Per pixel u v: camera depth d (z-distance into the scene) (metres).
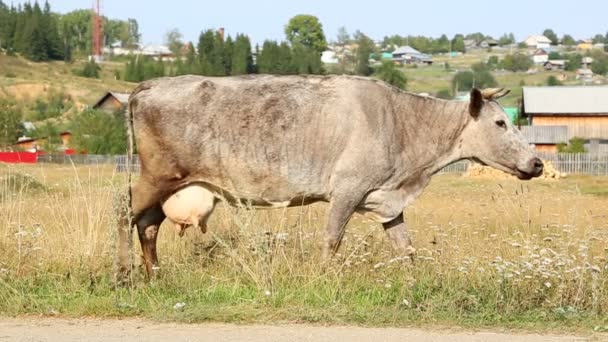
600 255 10.76
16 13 186.62
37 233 10.66
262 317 8.54
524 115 79.44
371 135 10.16
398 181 10.52
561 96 77.12
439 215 17.52
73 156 59.28
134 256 9.93
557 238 11.74
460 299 8.95
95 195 11.91
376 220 10.52
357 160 10.12
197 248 10.78
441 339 7.79
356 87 10.27
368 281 9.58
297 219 11.97
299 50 134.88
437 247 11.15
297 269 9.62
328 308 8.75
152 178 10.08
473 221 16.17
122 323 8.41
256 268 9.49
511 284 9.14
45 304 8.96
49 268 10.05
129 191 10.14
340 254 10.23
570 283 9.20
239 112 10.02
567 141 72.44
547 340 7.80
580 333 8.14
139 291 9.37
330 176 10.20
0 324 8.34
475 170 45.28
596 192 32.91
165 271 9.94
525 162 10.64
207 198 10.23
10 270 9.80
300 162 10.11
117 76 157.25
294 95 10.12
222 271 9.95
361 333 8.00
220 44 137.12
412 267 9.77
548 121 76.19
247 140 10.05
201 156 10.05
